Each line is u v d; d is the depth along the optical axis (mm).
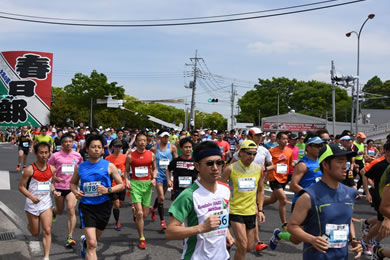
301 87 82500
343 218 2879
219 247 2967
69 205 5848
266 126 55250
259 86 87000
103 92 63625
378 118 74750
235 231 4637
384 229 3994
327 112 68500
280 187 6727
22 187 5008
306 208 2857
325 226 2844
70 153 6234
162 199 6848
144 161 6164
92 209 4621
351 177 7668
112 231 6754
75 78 64938
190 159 6500
